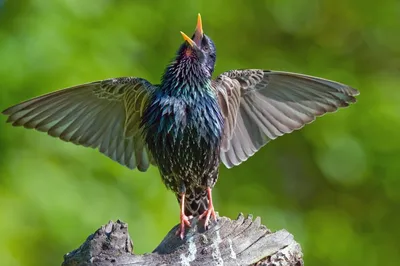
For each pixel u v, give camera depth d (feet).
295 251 26.99
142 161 33.40
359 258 56.13
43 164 44.09
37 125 32.24
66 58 45.19
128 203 44.09
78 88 31.65
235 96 32.94
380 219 58.18
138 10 51.13
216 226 27.32
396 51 60.29
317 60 59.41
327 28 60.49
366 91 55.57
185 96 32.01
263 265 26.66
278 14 58.39
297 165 59.93
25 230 42.78
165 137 31.91
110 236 26.45
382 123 53.88
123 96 32.40
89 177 44.24
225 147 33.06
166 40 53.98
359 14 59.82
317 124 55.16
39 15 46.32
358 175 54.44
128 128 32.89
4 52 45.14
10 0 47.06
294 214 57.47
